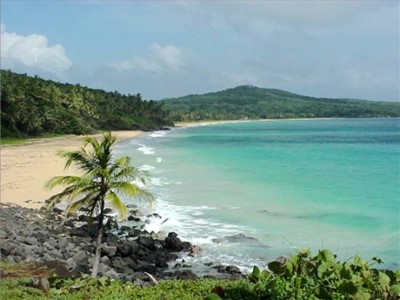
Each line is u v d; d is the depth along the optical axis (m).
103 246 27.56
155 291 15.37
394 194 45.09
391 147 101.62
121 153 88.31
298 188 48.72
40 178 54.84
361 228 32.38
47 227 32.25
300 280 12.00
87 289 16.20
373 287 11.31
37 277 17.59
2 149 94.44
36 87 142.75
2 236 27.16
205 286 15.63
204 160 76.31
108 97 185.00
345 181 53.47
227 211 37.97
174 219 35.50
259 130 196.12
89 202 21.92
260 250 27.94
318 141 124.62
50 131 133.88
